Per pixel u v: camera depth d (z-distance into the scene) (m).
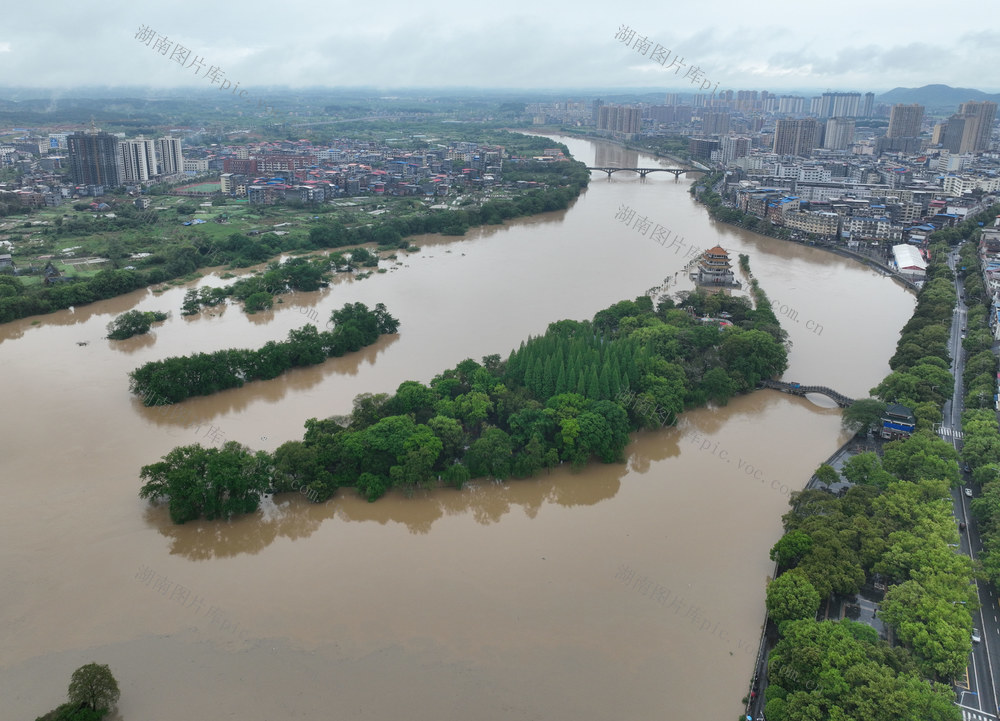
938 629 157.00
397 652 167.88
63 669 163.50
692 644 172.38
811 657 150.88
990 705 150.88
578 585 191.12
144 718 151.25
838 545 185.88
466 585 190.62
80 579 192.25
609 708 154.38
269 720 150.75
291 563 199.38
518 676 162.00
